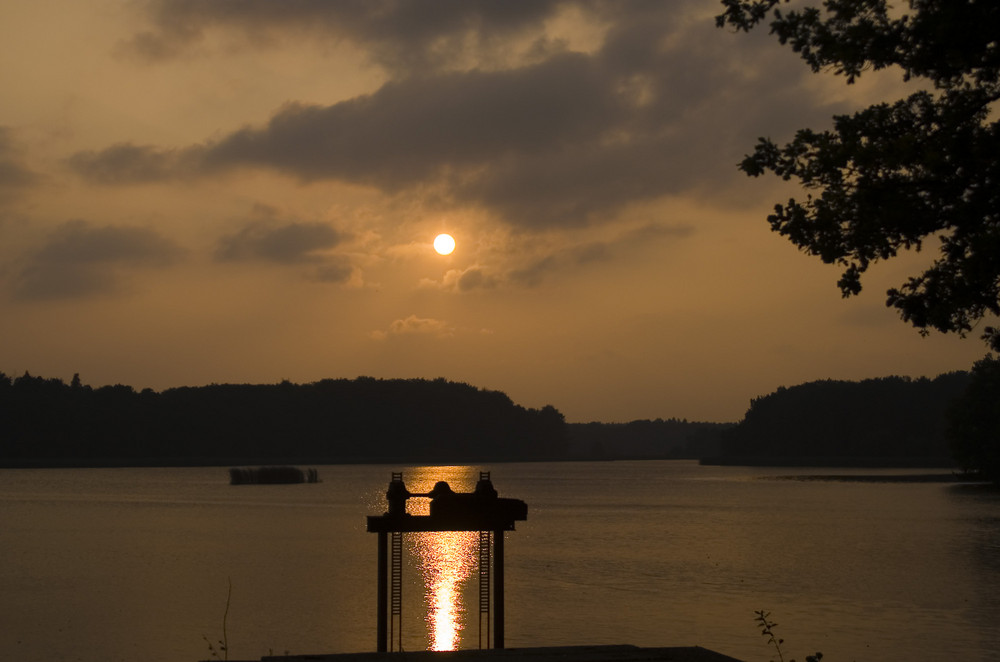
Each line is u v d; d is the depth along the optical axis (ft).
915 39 50.16
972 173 49.90
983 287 52.13
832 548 224.12
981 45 49.03
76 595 150.71
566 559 201.87
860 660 103.60
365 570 181.57
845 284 54.03
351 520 315.37
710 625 124.67
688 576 174.50
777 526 290.56
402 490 71.00
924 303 53.78
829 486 601.62
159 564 192.95
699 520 320.91
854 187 52.34
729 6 53.57
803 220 53.31
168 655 107.65
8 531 272.72
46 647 111.86
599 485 653.30
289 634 119.24
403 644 113.39
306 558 202.69
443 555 203.92
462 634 119.24
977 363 502.38
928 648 109.91
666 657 38.04
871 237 52.08
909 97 52.60
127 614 133.18
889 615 132.05
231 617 130.72
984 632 119.44
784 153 53.31
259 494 504.84
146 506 396.98
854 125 52.75
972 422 492.54
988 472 504.43
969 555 206.39
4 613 134.31
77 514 346.95
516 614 132.98
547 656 38.50
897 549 220.43
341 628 123.03
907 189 51.01
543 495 510.58
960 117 50.44
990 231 49.60
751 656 105.40
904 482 646.74
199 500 444.96
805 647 110.73
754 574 176.35
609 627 123.75
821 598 147.33
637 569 184.75
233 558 203.51
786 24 52.70
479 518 71.05
